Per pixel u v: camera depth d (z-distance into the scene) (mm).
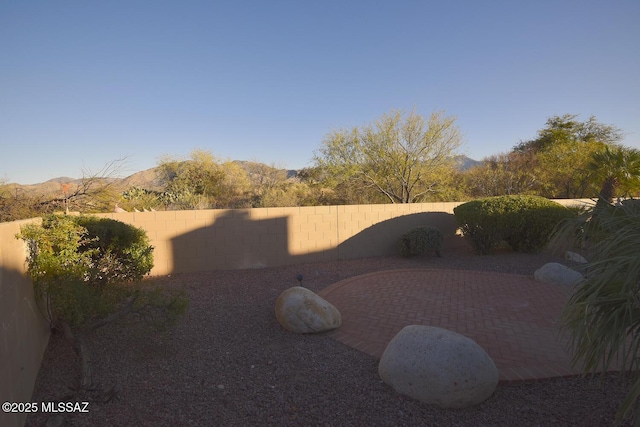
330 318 5379
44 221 4934
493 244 11500
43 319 4578
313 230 10961
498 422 3201
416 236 10992
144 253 6738
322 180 22125
